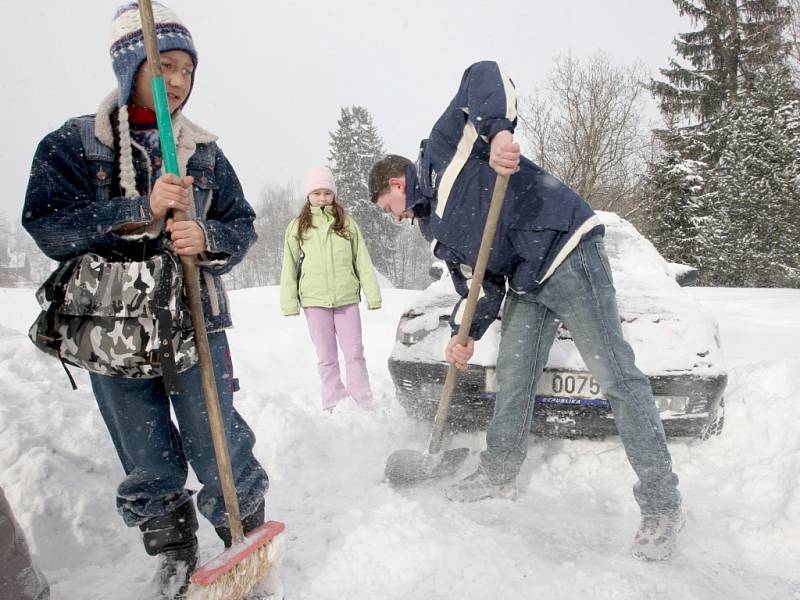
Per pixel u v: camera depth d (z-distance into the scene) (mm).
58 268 1783
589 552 2350
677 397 3004
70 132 1761
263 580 1918
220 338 1980
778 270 22406
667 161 24453
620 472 3107
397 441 3604
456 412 3256
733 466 3090
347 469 3234
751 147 23234
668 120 30141
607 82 27312
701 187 23672
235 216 2016
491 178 2463
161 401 1924
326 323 4293
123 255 1827
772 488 2768
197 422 1898
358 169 44781
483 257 2449
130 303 1707
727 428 3357
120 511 1947
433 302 3539
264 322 6875
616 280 3631
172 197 1678
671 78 30562
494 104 2275
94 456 2826
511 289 2777
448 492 2811
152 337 1726
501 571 2152
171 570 1930
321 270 4258
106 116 1774
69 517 2469
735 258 22250
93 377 1895
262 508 2088
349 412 3988
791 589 2113
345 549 2244
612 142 27734
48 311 1786
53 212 1695
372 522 2424
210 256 1864
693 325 3127
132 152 1808
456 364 2785
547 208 2445
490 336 3211
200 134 1947
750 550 2359
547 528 2555
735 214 22938
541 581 2109
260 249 65562
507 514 2684
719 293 10789
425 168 2562
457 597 2018
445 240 2607
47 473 2529
